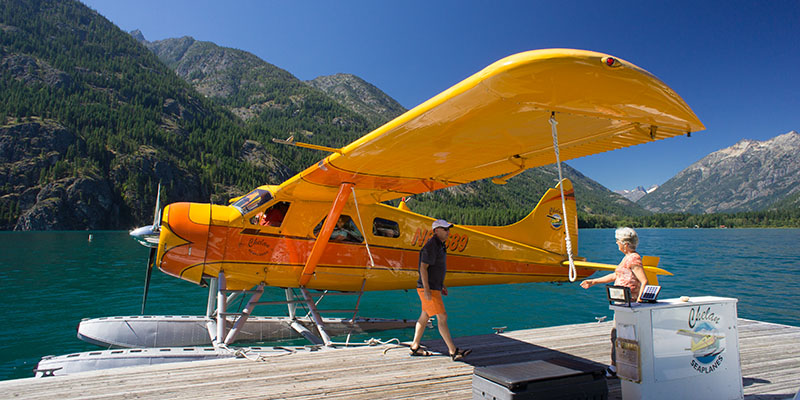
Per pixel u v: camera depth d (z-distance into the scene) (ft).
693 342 8.37
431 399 9.24
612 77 7.27
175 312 27.94
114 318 19.35
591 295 37.60
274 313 27.94
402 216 19.12
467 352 12.16
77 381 9.95
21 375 16.19
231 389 9.64
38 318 25.53
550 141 10.89
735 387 8.75
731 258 73.26
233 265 16.33
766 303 32.24
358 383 10.19
